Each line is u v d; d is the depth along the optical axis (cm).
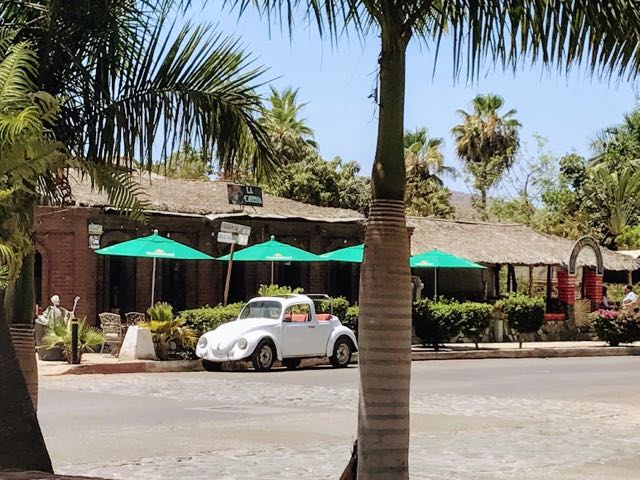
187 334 2369
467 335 3012
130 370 2219
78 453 1110
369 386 591
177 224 3056
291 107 5412
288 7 612
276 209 3391
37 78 755
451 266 3266
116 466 1026
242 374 2209
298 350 2356
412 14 610
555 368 2500
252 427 1339
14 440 606
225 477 967
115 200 790
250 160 834
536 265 3981
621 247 5431
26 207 727
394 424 589
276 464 1044
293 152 4709
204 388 1858
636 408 1623
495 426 1387
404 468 592
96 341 2377
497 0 590
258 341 2267
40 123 662
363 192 4844
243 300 3262
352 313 2888
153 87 790
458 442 1230
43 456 618
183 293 3120
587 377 2228
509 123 6731
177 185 3375
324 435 1269
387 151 599
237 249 3206
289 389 1853
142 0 775
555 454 1142
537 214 5966
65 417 1420
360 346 599
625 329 3312
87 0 755
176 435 1257
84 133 777
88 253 2791
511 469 1044
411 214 6109
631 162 5647
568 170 5853
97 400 1638
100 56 770
